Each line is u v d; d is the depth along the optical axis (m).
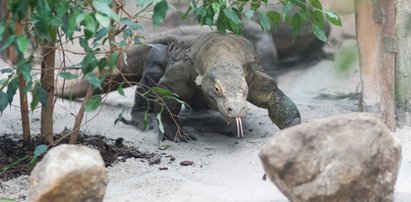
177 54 12.43
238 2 10.88
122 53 9.65
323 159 6.71
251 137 12.30
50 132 10.77
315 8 10.61
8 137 11.65
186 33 12.78
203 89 11.25
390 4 12.08
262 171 10.30
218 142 11.99
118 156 10.88
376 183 6.95
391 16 12.11
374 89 12.28
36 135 11.56
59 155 6.82
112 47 9.45
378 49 12.20
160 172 10.12
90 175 6.79
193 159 10.99
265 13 11.10
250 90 11.88
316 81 17.98
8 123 12.52
